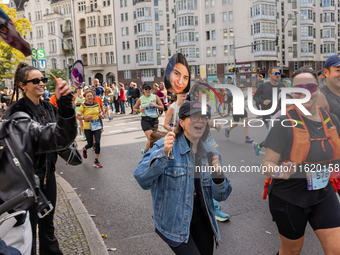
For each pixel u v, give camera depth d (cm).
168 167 214
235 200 464
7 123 199
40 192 211
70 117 192
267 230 368
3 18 171
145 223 405
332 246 215
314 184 215
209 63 5403
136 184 579
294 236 226
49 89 2527
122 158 815
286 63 5412
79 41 6128
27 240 204
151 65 5844
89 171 691
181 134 218
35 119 261
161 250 337
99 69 5988
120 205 474
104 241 361
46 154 254
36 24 6500
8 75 2570
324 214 219
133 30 5841
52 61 6397
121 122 1627
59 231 370
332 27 5747
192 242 218
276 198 227
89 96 705
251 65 4997
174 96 475
